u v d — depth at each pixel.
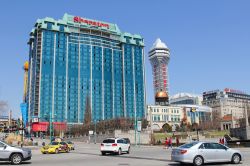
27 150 22.34
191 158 19.77
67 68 195.62
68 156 32.19
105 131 96.00
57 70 191.38
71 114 190.38
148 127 101.44
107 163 22.28
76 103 194.00
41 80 185.38
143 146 62.78
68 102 191.00
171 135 100.31
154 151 39.75
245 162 21.91
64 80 192.88
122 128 98.38
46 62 189.12
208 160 20.20
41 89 184.38
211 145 20.66
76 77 198.00
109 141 33.72
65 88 192.00
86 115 165.88
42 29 192.88
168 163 21.92
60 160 26.08
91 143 90.62
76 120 190.88
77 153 38.84
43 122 162.12
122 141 34.50
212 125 154.62
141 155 31.52
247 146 46.91
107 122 107.81
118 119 104.25
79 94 196.25
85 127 119.88
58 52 194.50
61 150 40.66
